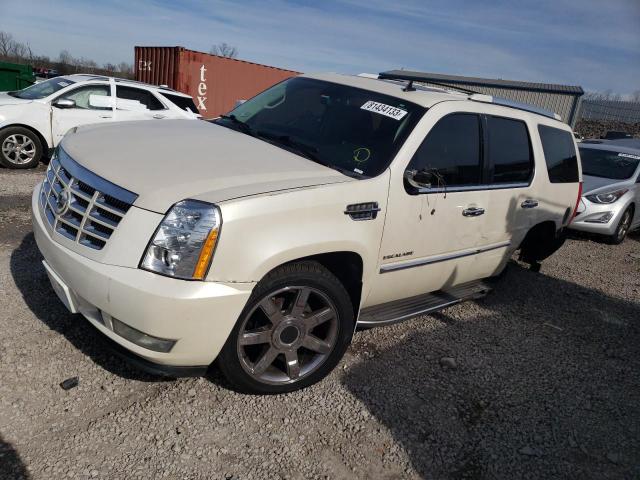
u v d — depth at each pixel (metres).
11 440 2.53
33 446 2.51
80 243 2.73
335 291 3.14
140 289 2.49
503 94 25.80
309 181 3.02
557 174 5.17
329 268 3.32
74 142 3.36
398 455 2.85
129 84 9.69
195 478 2.48
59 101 8.93
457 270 4.23
